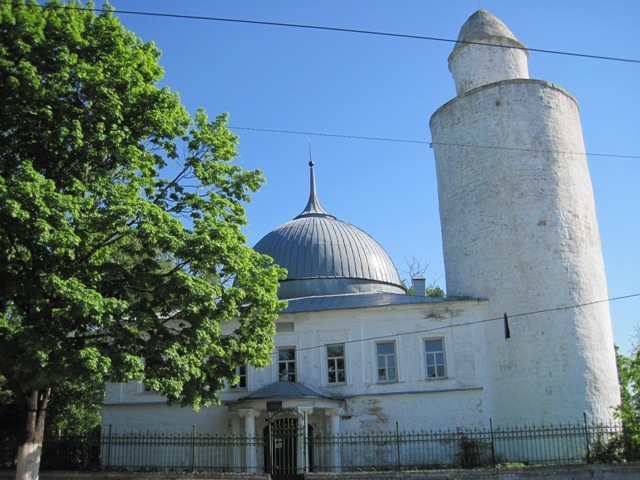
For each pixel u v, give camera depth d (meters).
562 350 29.44
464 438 28.08
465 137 33.69
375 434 29.97
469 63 35.56
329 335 31.69
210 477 23.14
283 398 28.52
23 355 16.52
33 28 18.05
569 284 30.33
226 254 19.53
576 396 28.84
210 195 21.69
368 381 30.84
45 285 16.73
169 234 18.66
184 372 18.78
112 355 17.44
